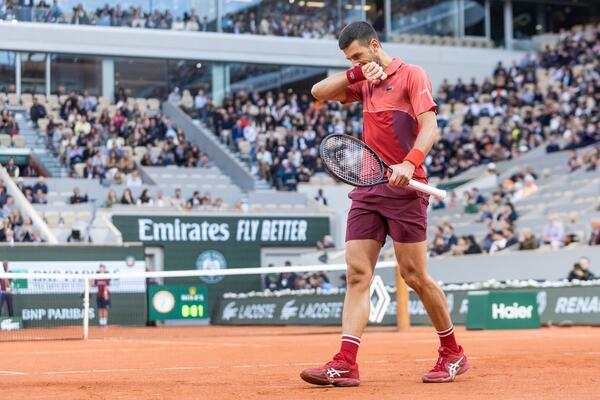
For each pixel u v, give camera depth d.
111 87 44.00
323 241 39.00
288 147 43.28
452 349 7.89
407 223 7.60
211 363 11.16
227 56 45.75
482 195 38.53
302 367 10.13
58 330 29.03
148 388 7.48
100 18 43.88
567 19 53.16
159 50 44.56
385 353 12.66
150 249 36.66
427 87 7.52
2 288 29.64
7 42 42.06
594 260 28.12
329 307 30.39
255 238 38.28
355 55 7.70
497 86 47.56
